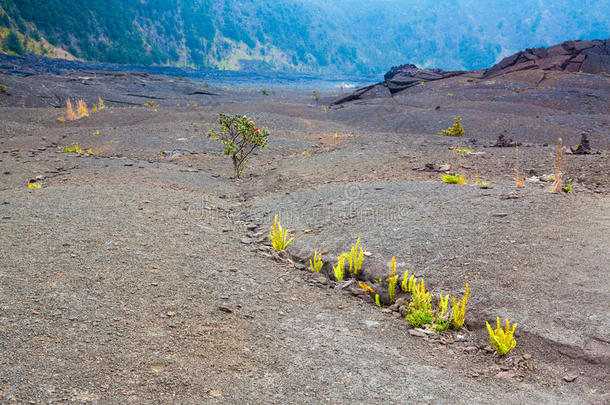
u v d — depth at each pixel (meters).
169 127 18.86
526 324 3.74
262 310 4.13
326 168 11.77
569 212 6.22
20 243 4.89
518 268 4.65
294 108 36.38
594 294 3.98
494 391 3.05
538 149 13.59
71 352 2.96
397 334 3.95
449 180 8.87
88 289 3.96
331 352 3.45
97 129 18.44
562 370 3.24
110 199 7.59
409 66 75.12
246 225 7.12
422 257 5.19
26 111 25.06
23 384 2.56
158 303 3.91
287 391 2.86
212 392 2.74
